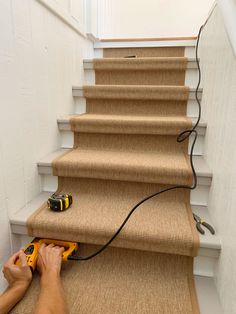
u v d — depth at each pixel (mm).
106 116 1551
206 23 1549
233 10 803
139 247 961
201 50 1694
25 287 847
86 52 1993
